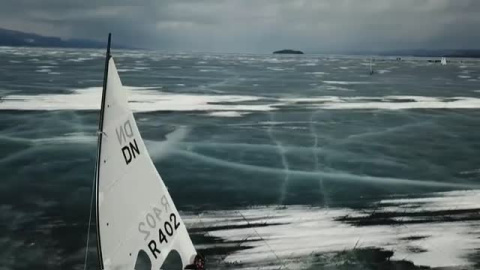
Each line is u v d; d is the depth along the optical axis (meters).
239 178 20.08
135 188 6.05
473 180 20.31
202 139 27.28
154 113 35.56
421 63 173.50
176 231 6.76
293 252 12.96
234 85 59.53
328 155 24.34
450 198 17.80
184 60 154.25
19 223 14.48
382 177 20.64
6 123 29.50
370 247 13.34
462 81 73.94
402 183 19.78
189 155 23.72
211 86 57.28
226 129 30.30
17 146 23.95
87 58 130.50
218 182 19.44
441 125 33.09
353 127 31.91
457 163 23.08
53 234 13.76
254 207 16.62
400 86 62.62
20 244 13.05
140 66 103.19
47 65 89.62
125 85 55.72
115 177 5.71
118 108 5.72
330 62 169.12
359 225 14.98
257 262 12.37
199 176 20.25
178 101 42.41
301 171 21.38
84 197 16.98
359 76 84.00
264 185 19.20
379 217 15.73
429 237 14.07
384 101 45.38
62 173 19.72
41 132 27.23
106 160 5.55
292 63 149.38
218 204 16.81
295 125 32.22
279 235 14.09
